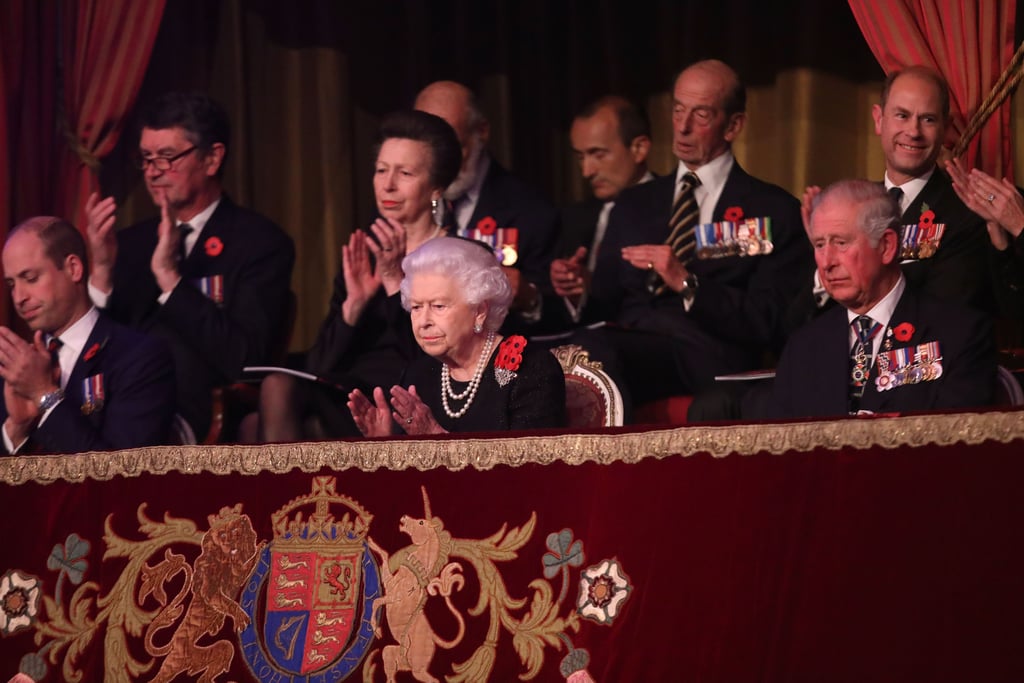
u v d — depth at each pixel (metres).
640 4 24.31
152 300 20.44
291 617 11.22
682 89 21.00
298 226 24.92
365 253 19.42
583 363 16.67
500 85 24.78
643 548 10.96
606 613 10.95
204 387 19.89
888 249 15.34
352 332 19.30
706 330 19.70
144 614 11.32
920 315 15.25
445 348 14.12
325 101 24.81
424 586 11.16
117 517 11.48
